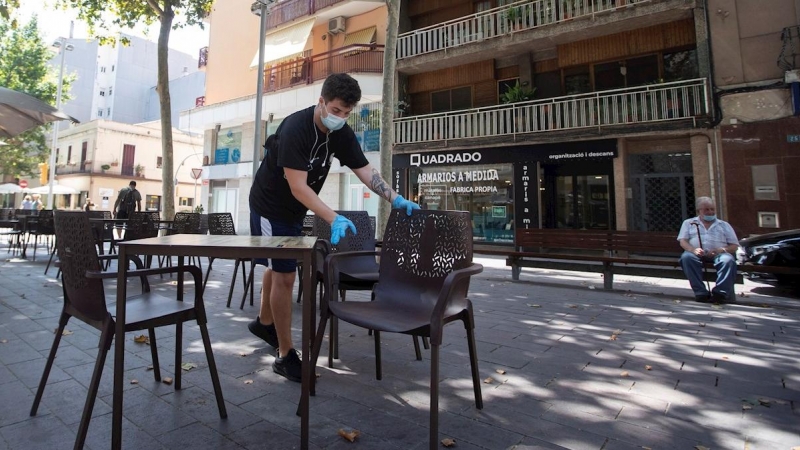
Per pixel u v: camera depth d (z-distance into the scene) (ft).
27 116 19.49
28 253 33.96
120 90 149.48
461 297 7.90
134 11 42.34
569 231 22.91
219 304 16.70
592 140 39.93
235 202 66.74
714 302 18.40
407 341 12.26
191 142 114.62
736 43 34.22
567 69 44.34
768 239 22.17
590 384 9.01
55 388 8.32
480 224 46.85
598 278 26.61
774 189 32.45
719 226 18.88
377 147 53.06
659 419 7.41
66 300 7.33
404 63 50.83
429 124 49.19
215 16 72.33
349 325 14.16
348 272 12.88
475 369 7.78
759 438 6.79
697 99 35.73
